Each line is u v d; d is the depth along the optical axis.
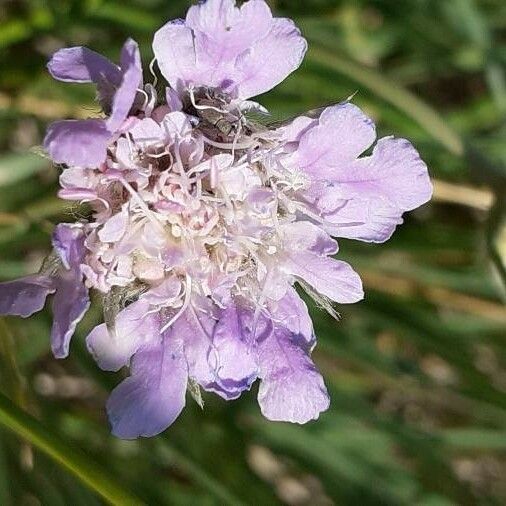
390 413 0.16
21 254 0.14
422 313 0.15
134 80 0.09
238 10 0.10
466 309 0.15
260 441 0.15
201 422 0.14
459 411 0.17
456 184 0.15
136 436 0.10
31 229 0.13
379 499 0.15
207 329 0.10
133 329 0.10
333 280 0.10
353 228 0.10
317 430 0.15
